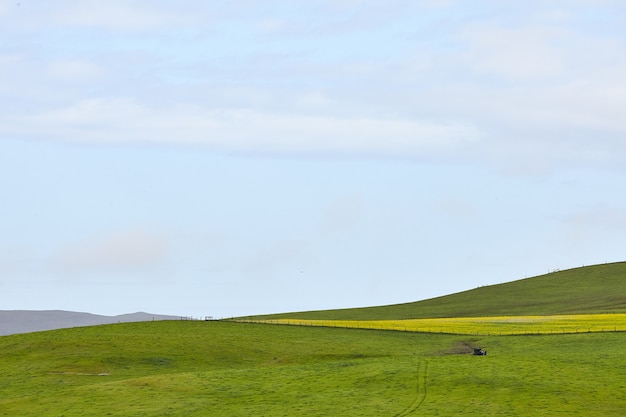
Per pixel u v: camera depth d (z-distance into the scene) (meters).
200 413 69.81
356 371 83.62
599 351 91.62
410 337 109.94
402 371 82.31
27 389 83.00
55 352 99.56
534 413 66.12
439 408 68.19
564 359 86.56
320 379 80.75
